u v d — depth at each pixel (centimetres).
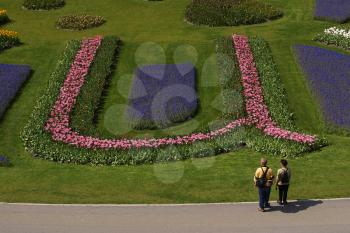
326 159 3025
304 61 4181
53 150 3122
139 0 5491
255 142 3161
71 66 4103
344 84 3841
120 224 2383
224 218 2408
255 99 3634
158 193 2661
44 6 5319
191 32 4800
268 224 2353
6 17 5078
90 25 4953
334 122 3412
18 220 2425
